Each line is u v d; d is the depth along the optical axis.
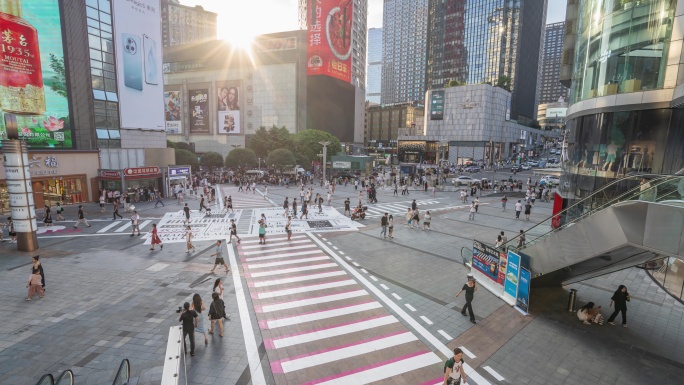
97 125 36.44
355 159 64.19
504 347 10.50
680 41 16.75
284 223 27.52
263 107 100.56
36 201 30.98
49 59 31.69
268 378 8.90
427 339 10.88
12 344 10.15
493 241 22.59
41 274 13.38
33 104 27.97
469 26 147.38
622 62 19.33
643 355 10.20
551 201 41.59
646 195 9.36
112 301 13.09
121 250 19.92
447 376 7.83
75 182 34.38
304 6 143.25
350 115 115.56
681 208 8.16
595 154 21.33
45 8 31.16
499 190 51.16
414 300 13.68
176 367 7.60
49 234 23.39
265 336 10.90
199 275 15.96
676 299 14.21
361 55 125.00
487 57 142.62
